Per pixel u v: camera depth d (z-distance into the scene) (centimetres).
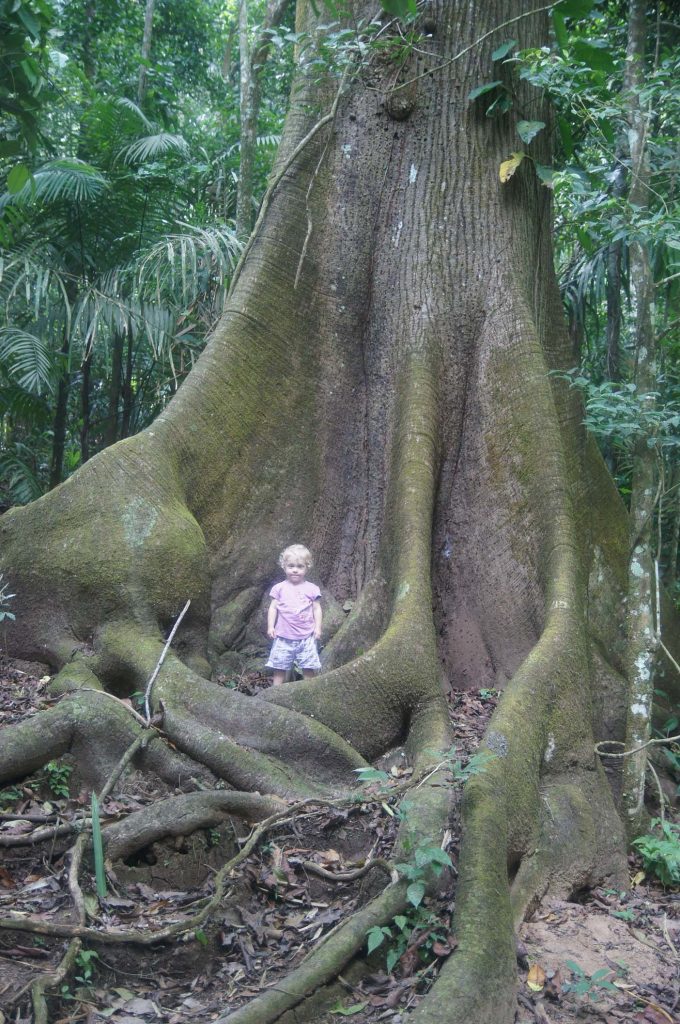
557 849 459
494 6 696
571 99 567
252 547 645
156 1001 343
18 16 450
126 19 1591
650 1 863
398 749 515
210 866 411
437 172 700
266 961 364
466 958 345
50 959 342
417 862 370
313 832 430
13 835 405
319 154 708
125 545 570
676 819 576
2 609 578
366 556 662
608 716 607
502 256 692
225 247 902
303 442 675
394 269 699
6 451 1227
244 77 916
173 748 471
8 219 963
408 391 668
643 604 525
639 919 445
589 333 1091
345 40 686
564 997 366
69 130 1146
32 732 459
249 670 617
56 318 988
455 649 642
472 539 652
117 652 538
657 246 587
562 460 635
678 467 758
